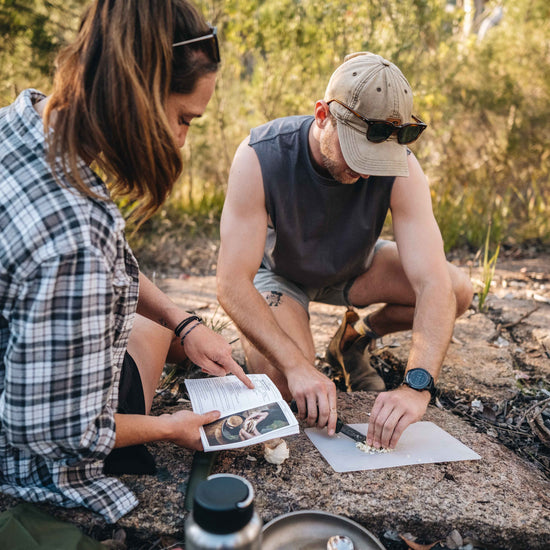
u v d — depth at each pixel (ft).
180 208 16.78
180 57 3.91
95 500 4.73
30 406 3.91
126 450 5.19
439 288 6.40
